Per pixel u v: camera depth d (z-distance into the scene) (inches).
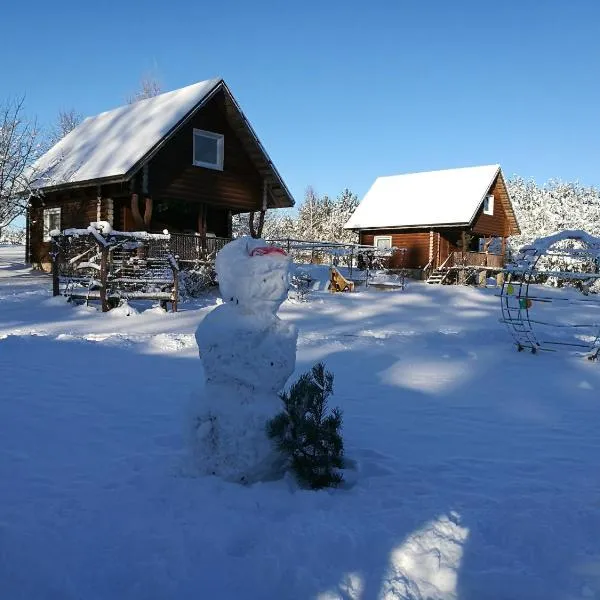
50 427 229.6
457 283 1289.4
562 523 148.9
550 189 2208.4
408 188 1494.8
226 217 1026.7
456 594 119.3
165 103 934.4
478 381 350.3
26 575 122.3
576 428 253.9
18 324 525.7
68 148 978.7
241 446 172.1
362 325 610.2
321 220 2261.3
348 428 243.4
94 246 645.3
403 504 162.1
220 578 123.1
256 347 174.9
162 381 320.2
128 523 145.9
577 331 628.4
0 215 951.6
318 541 134.9
